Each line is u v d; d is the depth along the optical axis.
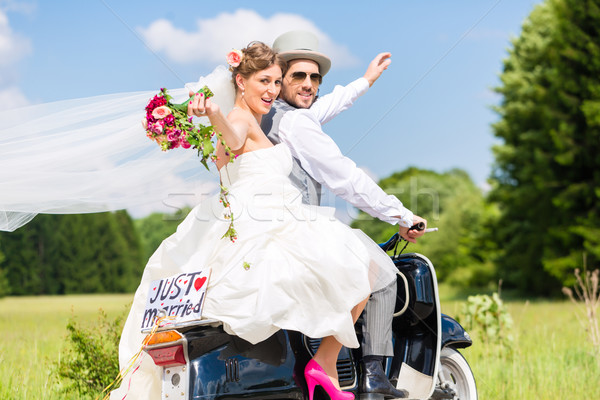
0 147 4.58
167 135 4.04
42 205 4.66
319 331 4.18
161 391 4.25
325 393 4.64
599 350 8.58
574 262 31.44
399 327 5.56
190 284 4.25
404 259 5.59
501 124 37.66
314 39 5.80
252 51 4.63
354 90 6.10
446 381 5.89
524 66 37.38
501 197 37.84
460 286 48.81
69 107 4.73
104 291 61.66
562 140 31.48
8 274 58.22
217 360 4.16
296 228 4.36
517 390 7.27
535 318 15.31
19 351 8.74
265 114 5.11
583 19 30.73
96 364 6.82
